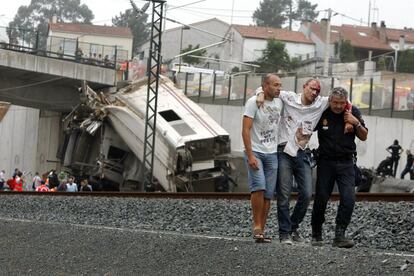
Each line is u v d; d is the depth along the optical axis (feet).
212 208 116.47
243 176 234.17
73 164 251.19
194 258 51.52
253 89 277.85
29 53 288.10
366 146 253.44
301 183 57.31
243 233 88.89
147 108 222.89
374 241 74.43
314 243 57.88
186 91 303.07
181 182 214.90
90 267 54.39
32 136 330.34
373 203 103.96
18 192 192.34
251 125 55.77
